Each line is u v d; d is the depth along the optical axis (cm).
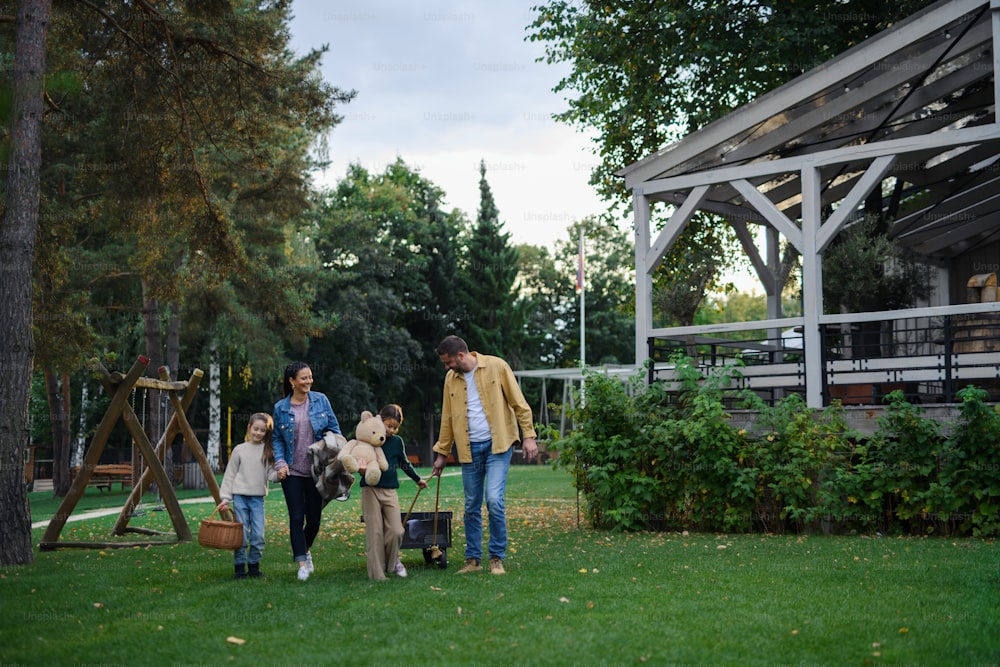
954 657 439
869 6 1705
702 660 438
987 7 1059
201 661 444
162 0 1262
